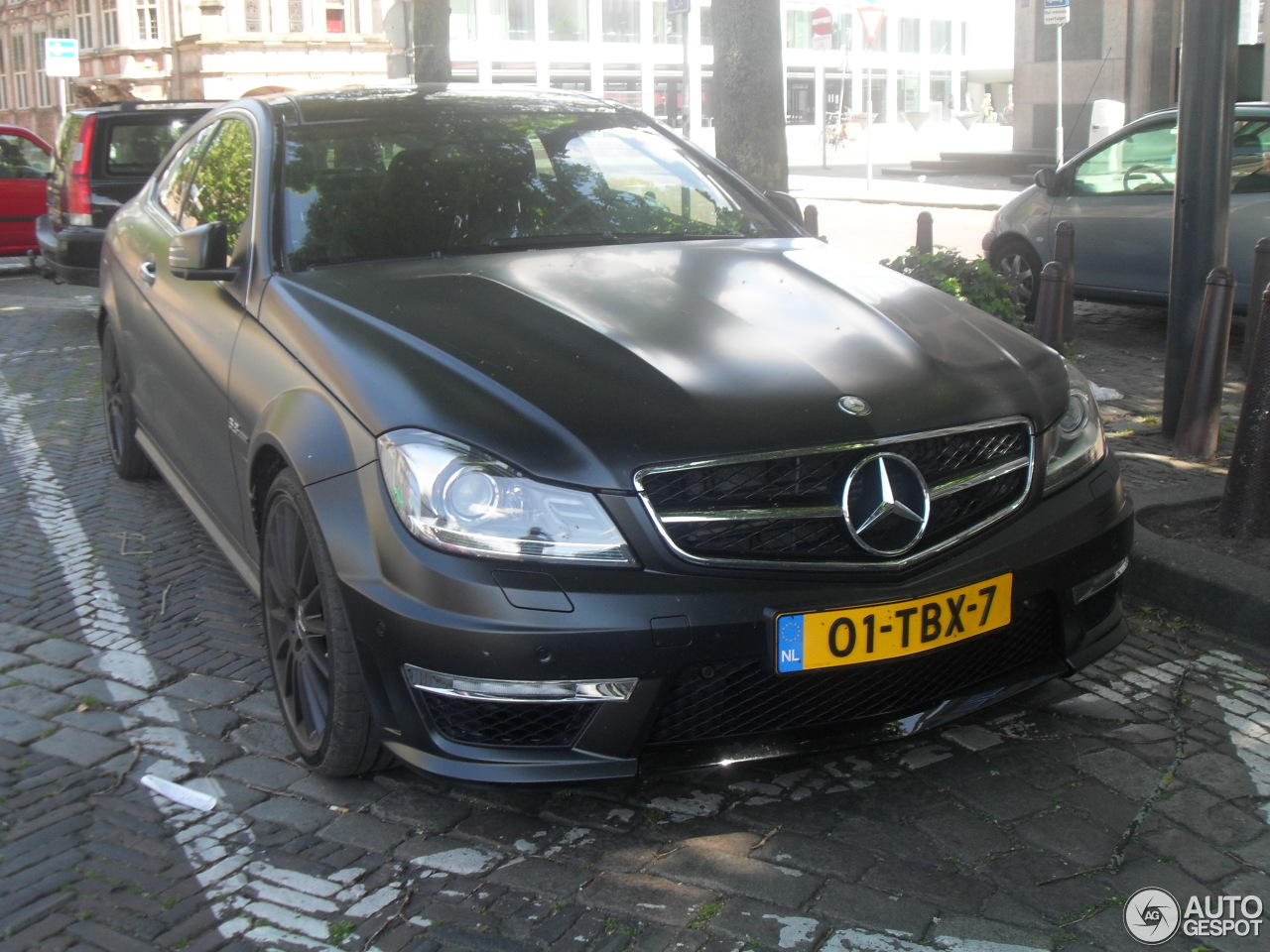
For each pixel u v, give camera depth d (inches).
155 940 103.3
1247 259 323.9
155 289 184.4
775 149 372.2
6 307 462.3
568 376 115.0
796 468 110.3
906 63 2273.6
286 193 153.7
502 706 108.5
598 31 1829.5
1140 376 298.8
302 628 125.0
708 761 110.4
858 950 100.5
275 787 126.5
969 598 115.4
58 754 133.6
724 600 107.1
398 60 512.4
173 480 185.8
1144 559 168.6
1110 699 142.6
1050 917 104.6
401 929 104.3
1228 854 113.2
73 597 177.5
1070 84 952.9
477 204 156.9
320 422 119.6
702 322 127.0
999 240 391.2
